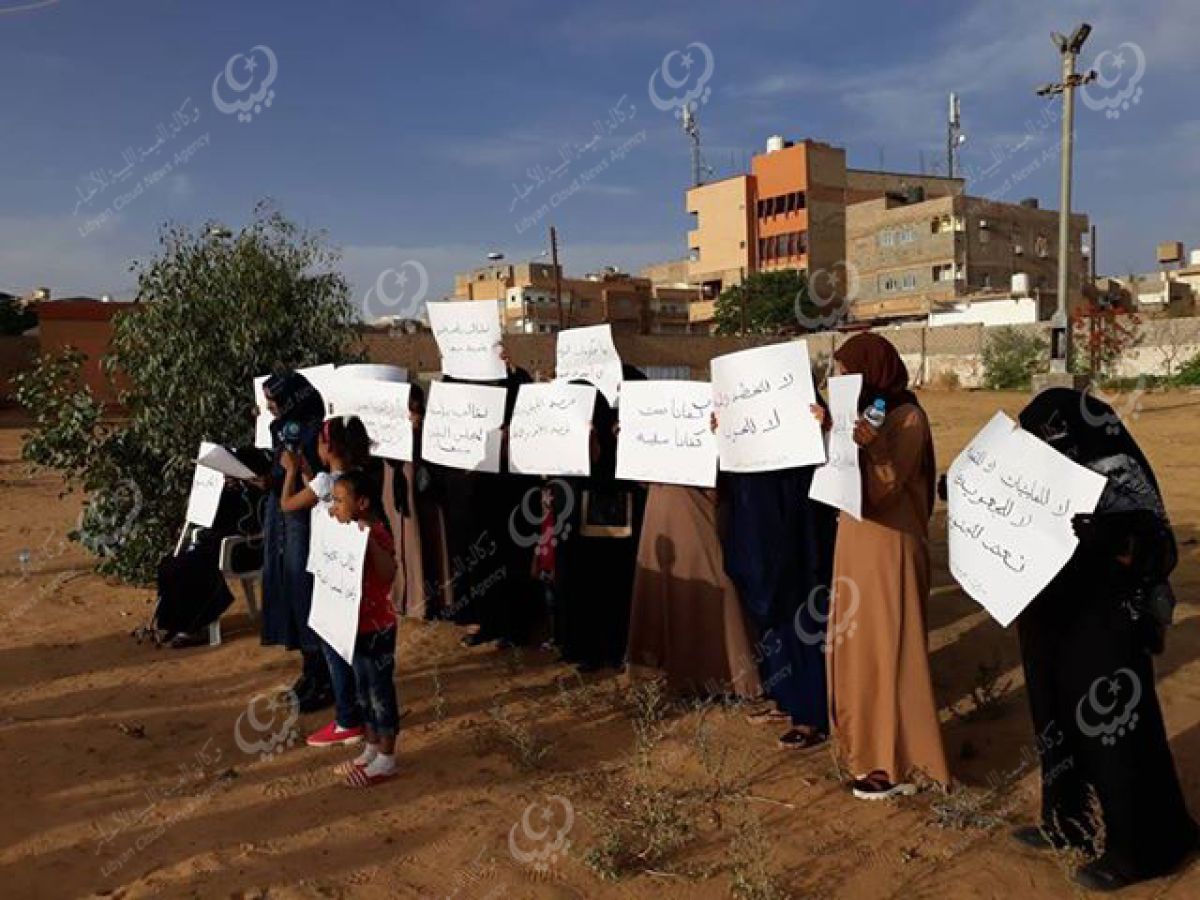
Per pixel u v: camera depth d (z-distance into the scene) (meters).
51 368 9.44
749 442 5.27
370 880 4.29
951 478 4.39
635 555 6.63
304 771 5.45
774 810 4.79
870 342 4.77
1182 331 34.81
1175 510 11.38
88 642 7.88
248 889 4.24
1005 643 7.09
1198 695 5.97
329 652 5.66
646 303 64.19
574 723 5.99
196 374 9.13
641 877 4.24
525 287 60.53
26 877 4.41
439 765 5.46
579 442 6.40
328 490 5.23
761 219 68.50
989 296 54.31
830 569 5.50
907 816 4.68
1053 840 4.31
